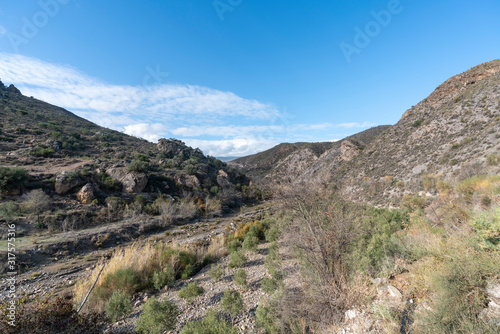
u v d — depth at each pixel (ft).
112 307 19.62
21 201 66.59
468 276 9.04
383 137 158.81
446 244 12.10
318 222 16.93
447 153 98.48
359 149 163.32
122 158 132.46
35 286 32.99
